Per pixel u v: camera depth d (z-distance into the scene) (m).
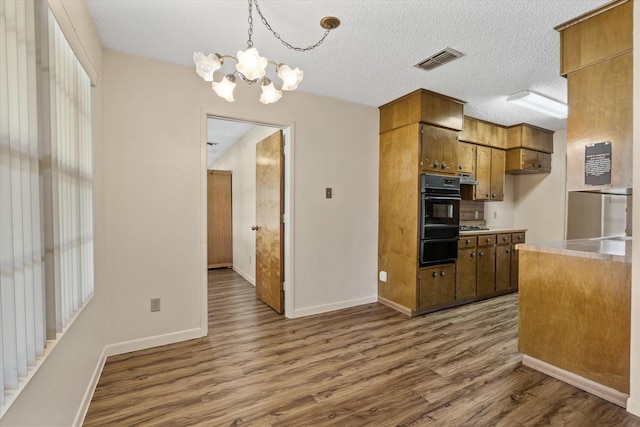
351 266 3.59
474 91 3.14
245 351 2.47
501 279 4.07
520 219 5.13
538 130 4.52
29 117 1.05
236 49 2.35
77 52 1.56
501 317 3.29
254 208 4.60
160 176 2.54
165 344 2.58
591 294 1.92
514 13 1.88
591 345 1.92
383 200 3.69
